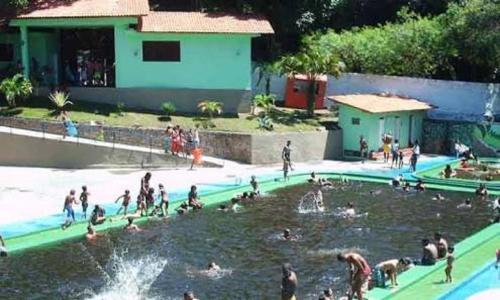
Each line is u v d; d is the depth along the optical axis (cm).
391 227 2945
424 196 3622
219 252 2567
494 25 5256
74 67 5497
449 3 5866
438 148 5128
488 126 4941
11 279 2248
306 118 5031
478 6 5322
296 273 2303
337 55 5434
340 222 3033
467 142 5038
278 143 4516
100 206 3166
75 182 3766
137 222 3012
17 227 2838
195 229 2905
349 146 4841
